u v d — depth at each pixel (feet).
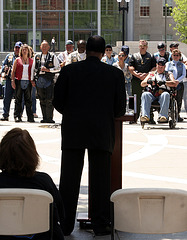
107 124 21.33
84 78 21.34
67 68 21.53
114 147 23.17
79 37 239.09
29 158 15.39
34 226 15.19
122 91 21.67
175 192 15.51
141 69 62.13
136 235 22.25
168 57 65.77
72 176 21.68
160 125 62.08
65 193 21.74
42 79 62.18
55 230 15.79
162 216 15.74
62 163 21.84
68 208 21.81
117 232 21.94
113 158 23.17
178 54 62.75
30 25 238.89
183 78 63.93
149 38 253.65
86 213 24.11
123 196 15.67
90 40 21.62
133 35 252.62
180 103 66.49
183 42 191.72
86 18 238.68
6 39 239.09
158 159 39.50
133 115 22.79
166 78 57.88
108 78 21.44
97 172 21.65
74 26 238.89
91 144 21.17
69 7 238.27
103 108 21.31
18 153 15.28
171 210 15.70
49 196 15.05
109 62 65.31
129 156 40.81
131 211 15.79
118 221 15.97
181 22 190.70
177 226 15.87
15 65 62.80
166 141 48.78
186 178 32.78
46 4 238.89
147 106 57.62
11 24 239.09
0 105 99.86
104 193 21.77
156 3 253.03
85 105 21.27
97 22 238.07
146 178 32.76
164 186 30.53
